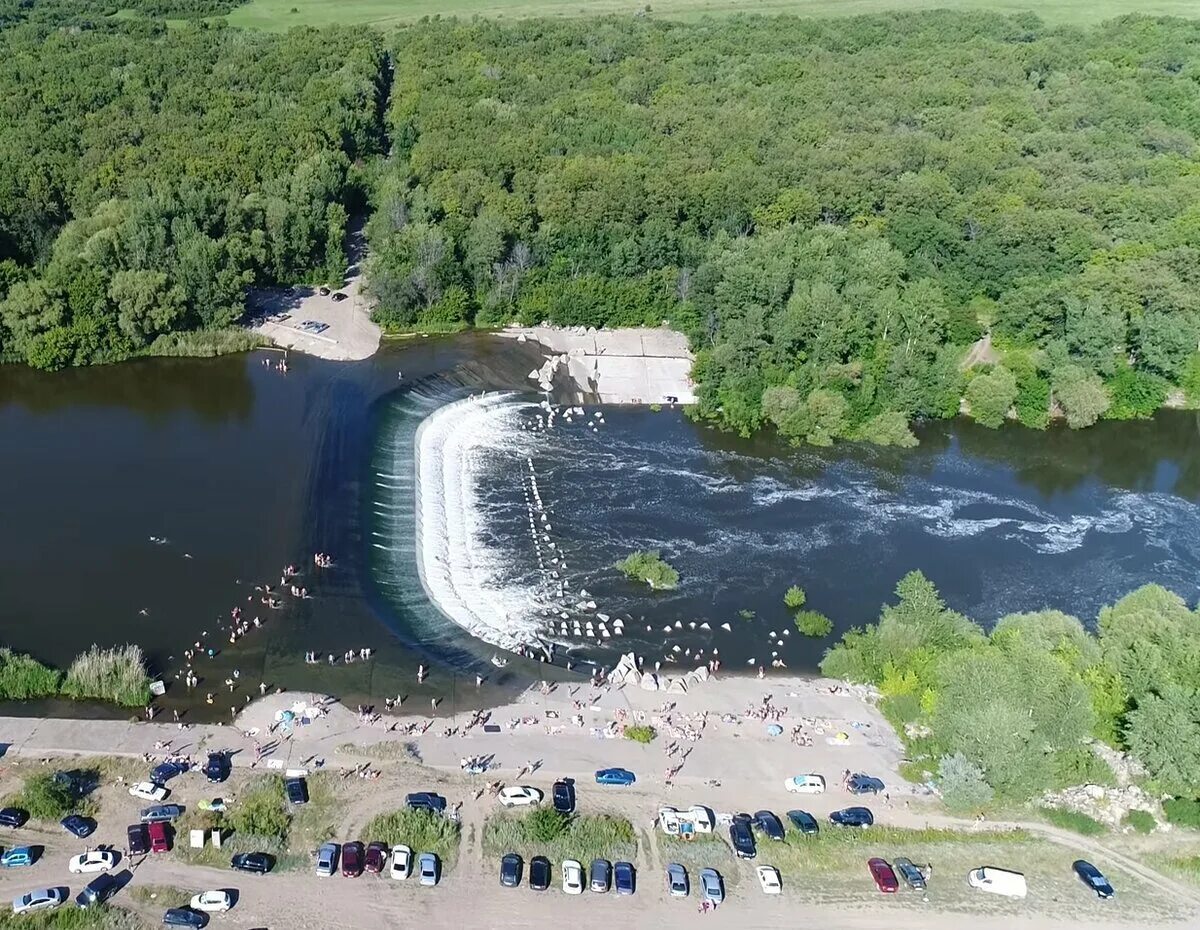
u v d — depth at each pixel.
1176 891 113.69
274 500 182.25
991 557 182.88
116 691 134.62
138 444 199.75
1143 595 148.62
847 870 114.06
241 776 121.75
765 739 133.38
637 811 120.19
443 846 113.56
